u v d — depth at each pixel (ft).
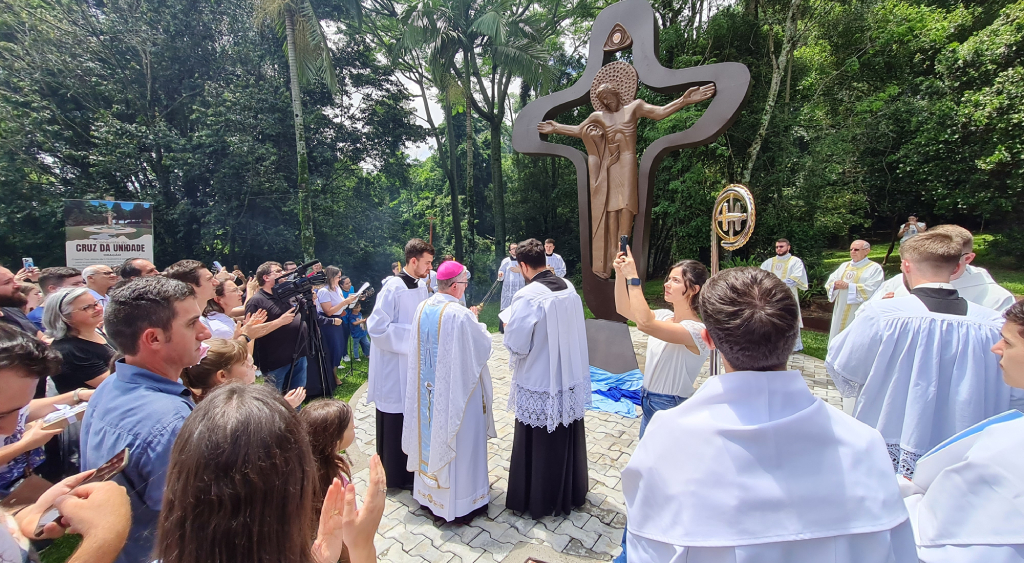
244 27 49.55
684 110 37.01
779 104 38.29
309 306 16.08
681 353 8.22
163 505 3.16
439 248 72.54
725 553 3.13
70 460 8.41
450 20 43.80
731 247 10.25
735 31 38.78
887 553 3.05
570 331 9.94
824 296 38.83
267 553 3.02
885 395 6.61
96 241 24.58
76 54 44.16
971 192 40.29
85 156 44.19
